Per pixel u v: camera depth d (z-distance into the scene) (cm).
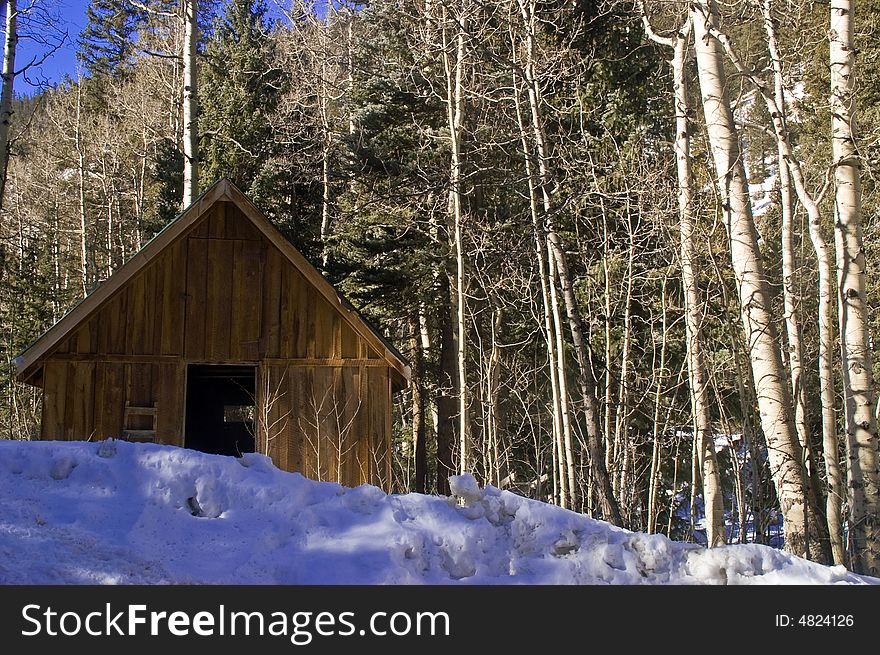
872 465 832
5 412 2939
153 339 1185
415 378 2348
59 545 447
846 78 917
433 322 2403
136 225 3209
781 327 1436
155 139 2561
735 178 930
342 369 1220
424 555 479
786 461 855
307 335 1220
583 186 1565
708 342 1455
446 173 1625
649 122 1758
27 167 3791
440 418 2112
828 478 973
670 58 1839
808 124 1664
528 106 1619
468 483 533
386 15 1912
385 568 454
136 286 1195
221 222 1227
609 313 1599
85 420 1152
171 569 443
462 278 1439
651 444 1812
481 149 1566
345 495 527
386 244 2053
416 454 2328
